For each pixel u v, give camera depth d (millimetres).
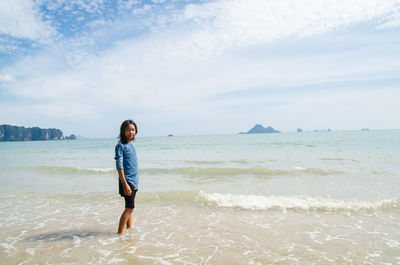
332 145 30453
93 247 4094
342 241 4219
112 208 6477
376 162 14320
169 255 3783
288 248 3980
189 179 10508
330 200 6641
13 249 4039
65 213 6074
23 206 6746
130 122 4543
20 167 14609
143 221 5449
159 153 25344
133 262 3562
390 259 3574
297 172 11461
